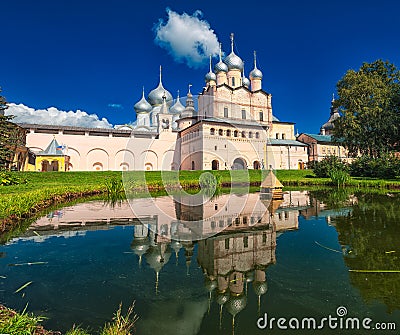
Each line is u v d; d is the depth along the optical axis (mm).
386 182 18719
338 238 4941
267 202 10602
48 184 15711
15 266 3674
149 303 2621
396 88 28312
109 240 4988
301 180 22719
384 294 2773
